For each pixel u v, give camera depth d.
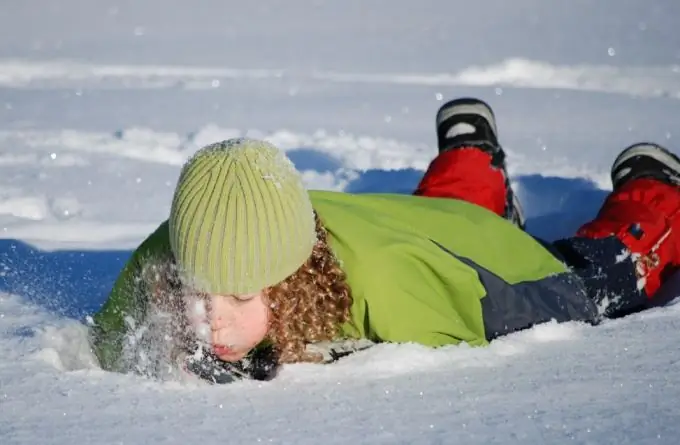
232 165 3.77
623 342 4.24
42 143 9.28
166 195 7.72
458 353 4.05
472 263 4.52
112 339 4.30
